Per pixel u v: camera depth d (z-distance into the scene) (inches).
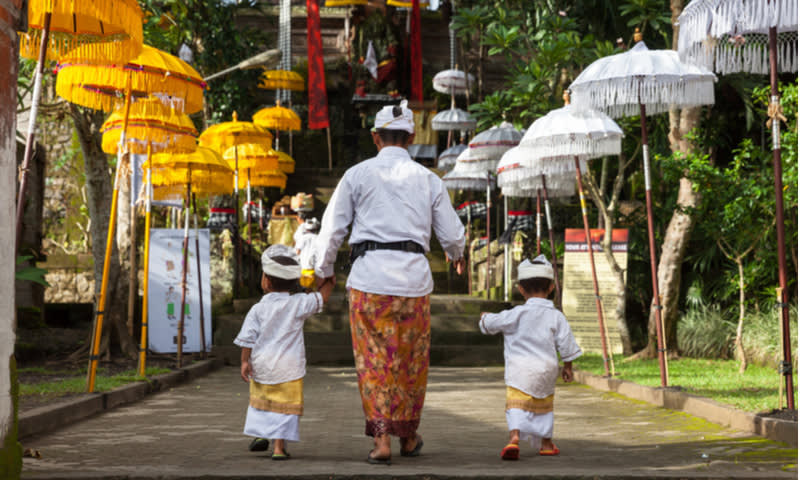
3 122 127.7
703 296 555.2
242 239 637.3
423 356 193.8
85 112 420.8
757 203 396.5
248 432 195.6
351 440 230.2
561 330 205.2
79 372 388.5
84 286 736.3
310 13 915.4
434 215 199.0
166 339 508.7
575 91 318.7
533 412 199.8
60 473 167.5
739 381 349.7
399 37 963.3
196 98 320.5
